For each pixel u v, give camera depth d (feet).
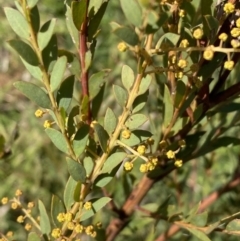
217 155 2.06
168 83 1.23
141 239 2.19
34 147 2.56
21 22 0.96
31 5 0.94
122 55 2.47
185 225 1.17
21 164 2.58
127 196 1.56
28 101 3.11
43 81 0.98
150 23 0.80
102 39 2.72
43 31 0.95
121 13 2.82
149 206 1.48
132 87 0.99
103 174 1.02
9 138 1.53
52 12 2.72
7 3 2.69
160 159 1.28
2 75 3.20
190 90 1.08
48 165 2.56
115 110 2.41
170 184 1.82
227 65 0.89
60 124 1.00
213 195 1.67
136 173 1.55
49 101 0.99
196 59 1.07
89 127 1.02
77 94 1.47
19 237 2.31
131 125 0.98
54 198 1.04
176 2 0.93
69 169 0.98
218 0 1.04
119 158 0.99
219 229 1.12
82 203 1.02
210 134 1.37
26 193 2.54
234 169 2.10
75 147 1.00
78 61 1.15
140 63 0.91
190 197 2.12
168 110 1.15
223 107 1.25
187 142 1.29
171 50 0.89
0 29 3.01
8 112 2.99
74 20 1.03
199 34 0.91
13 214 2.41
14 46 0.94
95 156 1.02
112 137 0.99
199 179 2.14
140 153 0.97
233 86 1.18
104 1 1.05
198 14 1.08
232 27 1.05
